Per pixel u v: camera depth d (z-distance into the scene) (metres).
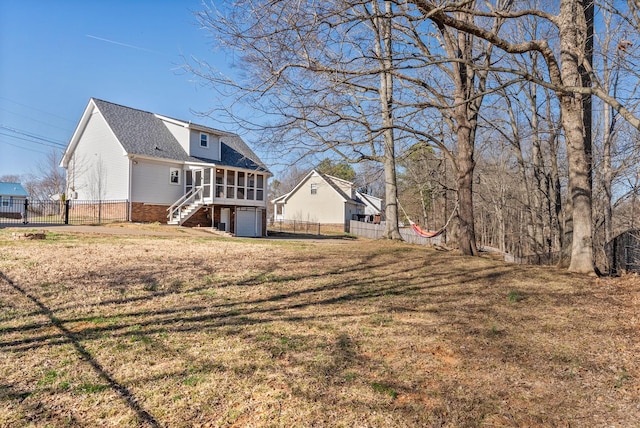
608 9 7.98
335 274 7.14
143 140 20.17
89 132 20.97
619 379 3.09
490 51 10.78
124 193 19.11
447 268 7.79
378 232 27.62
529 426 2.45
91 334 4.01
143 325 4.31
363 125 9.29
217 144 23.03
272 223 37.00
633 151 12.09
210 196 20.17
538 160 17.30
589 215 7.68
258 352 3.58
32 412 2.57
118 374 3.12
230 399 2.74
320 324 4.39
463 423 2.46
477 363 3.38
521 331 4.21
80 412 2.58
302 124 8.14
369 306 5.17
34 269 6.52
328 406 2.65
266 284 6.30
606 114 13.34
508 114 18.14
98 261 7.50
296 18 5.75
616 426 2.45
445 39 10.20
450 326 4.36
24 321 4.34
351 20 5.77
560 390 2.91
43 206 22.75
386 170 13.66
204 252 9.44
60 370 3.19
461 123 10.51
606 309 5.07
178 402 2.70
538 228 17.88
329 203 34.22
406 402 2.71
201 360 3.39
